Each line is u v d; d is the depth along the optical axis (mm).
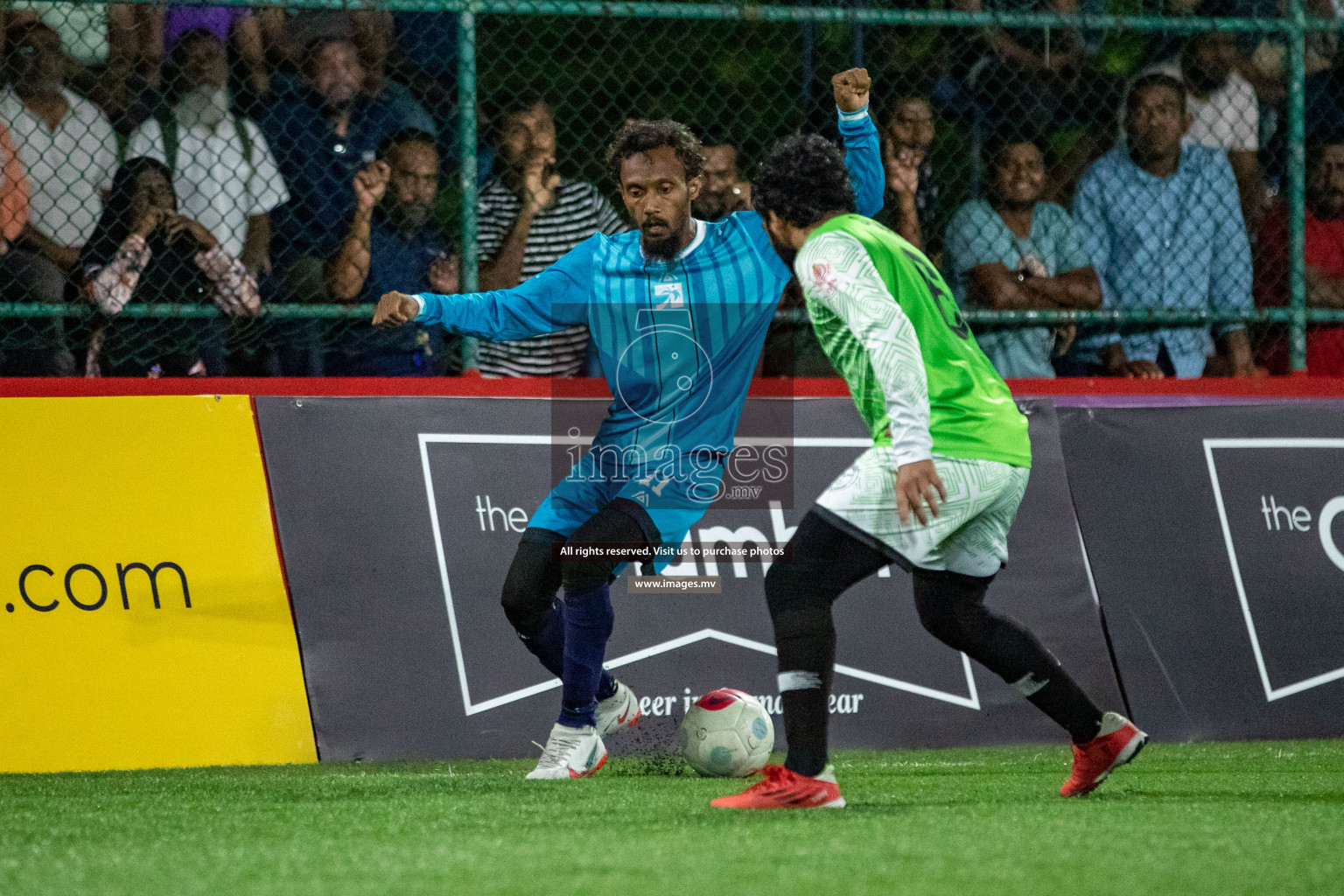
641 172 14898
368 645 17516
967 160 22391
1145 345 22141
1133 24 21609
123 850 9984
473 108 20031
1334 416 20859
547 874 8680
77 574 17062
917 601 12492
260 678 17203
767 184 12094
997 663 12430
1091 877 8484
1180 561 19734
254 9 20422
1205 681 19328
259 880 8656
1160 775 14859
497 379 19125
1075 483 19750
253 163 20234
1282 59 22734
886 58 22391
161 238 19641
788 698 11719
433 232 20969
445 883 8438
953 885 8234
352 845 10031
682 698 17953
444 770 16062
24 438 17297
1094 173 22547
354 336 20531
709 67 22312
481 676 17734
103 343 19422
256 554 17547
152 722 16797
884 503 11523
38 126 19375
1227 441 20359
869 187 15250
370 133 20703
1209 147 22688
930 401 11742
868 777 15008
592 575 14617
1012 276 21812
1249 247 22828
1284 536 20156
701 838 10094
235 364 20031
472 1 19844
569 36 21828
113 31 19781
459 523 18172
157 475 17547
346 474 18000
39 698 16578
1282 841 9898
